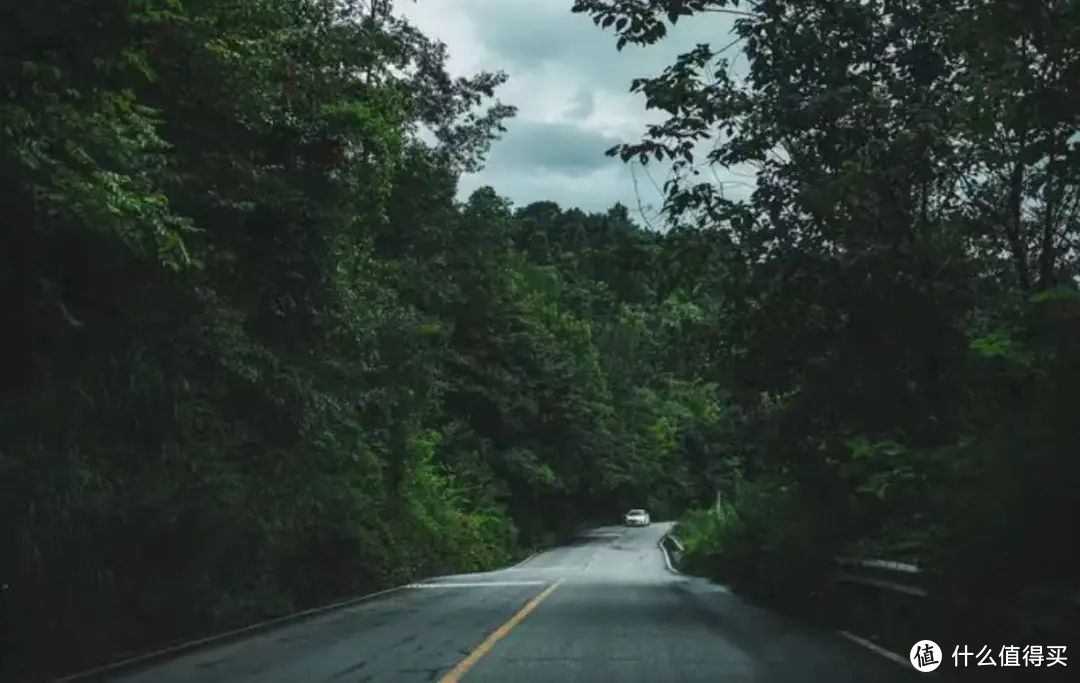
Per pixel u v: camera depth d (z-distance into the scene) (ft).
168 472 48.91
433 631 55.83
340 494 82.23
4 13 26.25
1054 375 34.37
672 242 58.85
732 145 56.90
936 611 38.73
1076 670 29.58
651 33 53.52
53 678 39.96
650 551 222.48
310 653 46.91
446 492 166.71
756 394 65.36
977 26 31.32
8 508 36.50
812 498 62.39
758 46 55.98
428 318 142.00
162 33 36.37
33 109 27.81
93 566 43.88
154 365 41.70
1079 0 27.81
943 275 52.60
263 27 51.21
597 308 357.20
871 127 54.29
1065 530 31.81
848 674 37.32
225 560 60.90
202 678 39.17
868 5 54.29
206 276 43.50
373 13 108.78
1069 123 31.63
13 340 32.55
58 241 30.99
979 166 53.83
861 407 55.62
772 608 69.31
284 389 53.57
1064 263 53.72
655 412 354.74
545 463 227.81
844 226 54.70
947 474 41.60
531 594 88.02
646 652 44.39
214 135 45.85
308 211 50.34
